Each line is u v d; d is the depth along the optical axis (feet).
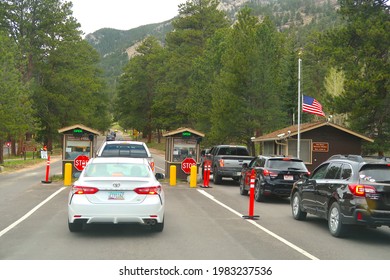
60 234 32.73
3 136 114.11
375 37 90.38
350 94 91.97
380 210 31.30
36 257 26.16
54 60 183.62
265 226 37.91
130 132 501.56
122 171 33.88
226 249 28.68
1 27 170.91
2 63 115.24
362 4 98.32
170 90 226.79
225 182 84.38
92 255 26.68
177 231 34.45
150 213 31.12
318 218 43.65
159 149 252.21
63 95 188.24
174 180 73.67
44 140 214.28
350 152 97.76
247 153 83.41
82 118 201.16
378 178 32.22
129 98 283.38
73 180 74.74
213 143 142.82
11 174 95.45
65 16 183.93
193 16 226.79
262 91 122.83
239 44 133.90
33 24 176.76
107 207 30.66
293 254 27.71
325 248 29.78
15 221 38.09
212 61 170.19
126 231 34.04
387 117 101.86
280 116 126.21
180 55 227.40
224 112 123.65
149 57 277.23
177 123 240.12
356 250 29.37
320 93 210.59
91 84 197.06
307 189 39.88
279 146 104.27
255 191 57.11
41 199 52.95
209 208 48.16
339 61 95.55
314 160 96.89
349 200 32.22
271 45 126.21
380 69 91.40
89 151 77.46
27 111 133.59
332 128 97.40
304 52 252.62
